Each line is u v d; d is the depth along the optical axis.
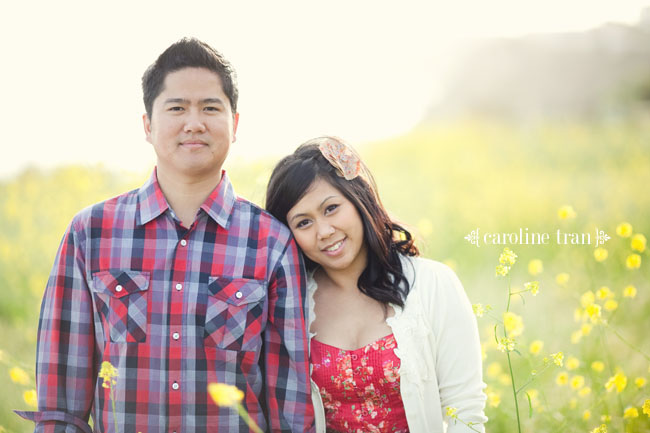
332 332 2.54
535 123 17.62
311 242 2.49
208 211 2.40
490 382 3.58
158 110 2.36
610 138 13.03
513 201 8.38
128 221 2.40
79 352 2.36
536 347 3.28
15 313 5.19
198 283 2.36
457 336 2.54
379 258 2.56
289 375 2.42
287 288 2.43
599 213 7.01
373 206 2.56
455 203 8.58
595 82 22.47
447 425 2.57
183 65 2.35
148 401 2.30
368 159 13.55
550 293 4.82
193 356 2.32
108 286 2.34
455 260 5.89
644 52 23.31
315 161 2.50
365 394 2.47
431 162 12.76
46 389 2.32
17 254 6.37
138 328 2.31
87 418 2.40
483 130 17.23
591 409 3.01
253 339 2.37
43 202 8.10
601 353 3.72
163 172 2.42
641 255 4.87
